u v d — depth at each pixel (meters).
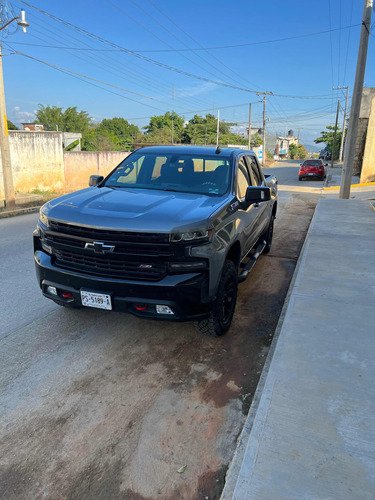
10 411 2.84
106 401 2.98
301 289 4.39
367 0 11.80
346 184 13.13
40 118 65.12
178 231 3.10
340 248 6.20
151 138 74.75
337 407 2.46
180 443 2.58
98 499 2.18
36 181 16.17
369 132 20.16
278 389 2.63
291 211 12.28
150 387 3.16
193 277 3.19
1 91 11.73
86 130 66.88
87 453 2.48
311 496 1.86
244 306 4.80
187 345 3.82
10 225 9.75
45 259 3.59
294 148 131.62
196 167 4.53
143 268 3.19
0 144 12.03
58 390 3.09
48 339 3.87
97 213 3.35
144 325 4.20
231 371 3.40
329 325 3.53
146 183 4.42
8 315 4.36
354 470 2.00
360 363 2.93
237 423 2.77
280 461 2.06
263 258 6.95
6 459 2.43
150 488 2.25
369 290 4.37
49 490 2.23
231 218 3.81
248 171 5.16
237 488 1.92
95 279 3.26
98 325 4.18
